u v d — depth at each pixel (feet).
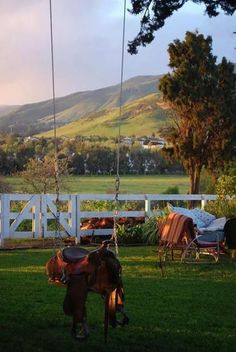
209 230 46.47
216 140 89.51
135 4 32.48
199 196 65.31
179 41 90.48
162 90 90.58
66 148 127.34
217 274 41.27
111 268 22.00
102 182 129.49
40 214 58.70
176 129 92.22
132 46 33.32
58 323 26.50
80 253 22.59
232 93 90.89
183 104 89.45
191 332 25.75
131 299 32.01
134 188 127.03
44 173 85.46
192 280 38.63
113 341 24.04
